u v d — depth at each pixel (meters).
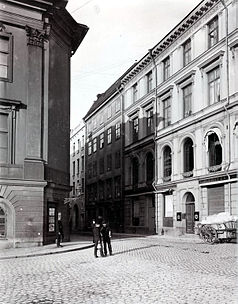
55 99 26.09
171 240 30.25
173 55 37.72
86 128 65.69
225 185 28.86
